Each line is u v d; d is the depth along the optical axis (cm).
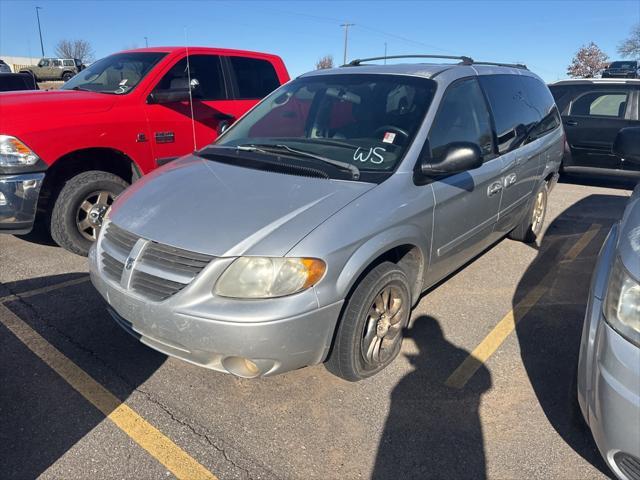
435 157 326
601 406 199
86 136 460
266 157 332
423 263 323
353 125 348
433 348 342
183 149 541
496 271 473
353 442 258
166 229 267
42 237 536
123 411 277
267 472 239
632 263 202
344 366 284
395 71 378
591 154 830
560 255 517
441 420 274
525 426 271
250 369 257
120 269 276
